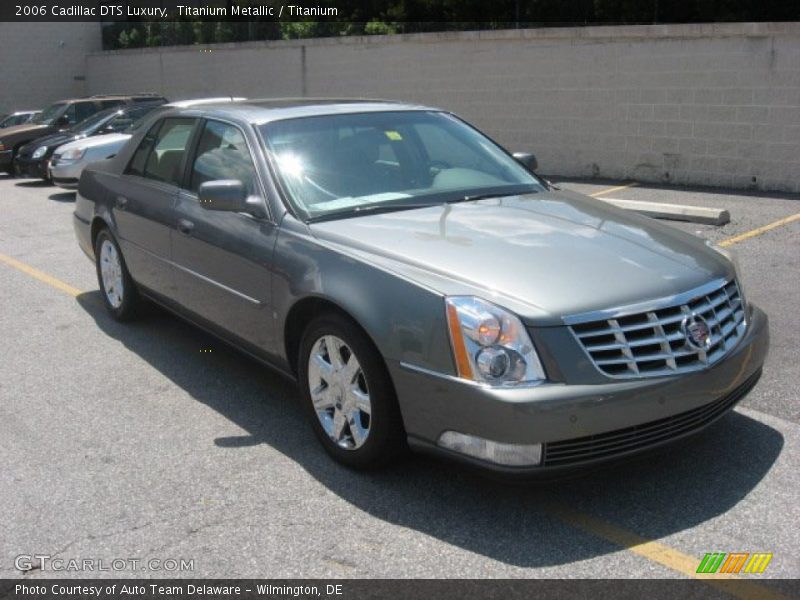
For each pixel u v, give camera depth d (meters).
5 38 29.20
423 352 3.38
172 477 3.90
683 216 9.38
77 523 3.51
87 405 4.80
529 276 3.46
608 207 4.61
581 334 3.26
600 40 13.23
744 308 3.93
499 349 3.22
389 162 4.74
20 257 8.94
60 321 6.50
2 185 16.16
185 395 4.93
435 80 16.00
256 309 4.39
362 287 3.64
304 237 4.09
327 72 18.50
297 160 4.58
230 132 4.96
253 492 3.74
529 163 5.44
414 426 3.47
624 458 3.32
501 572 3.10
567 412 3.15
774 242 8.41
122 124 15.37
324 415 4.00
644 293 3.42
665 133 12.79
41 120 17.94
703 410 3.50
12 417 4.65
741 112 11.88
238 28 24.89
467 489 3.71
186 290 5.15
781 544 3.24
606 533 3.35
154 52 25.08
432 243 3.80
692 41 12.16
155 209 5.41
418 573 3.11
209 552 3.28
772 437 4.14
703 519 3.43
